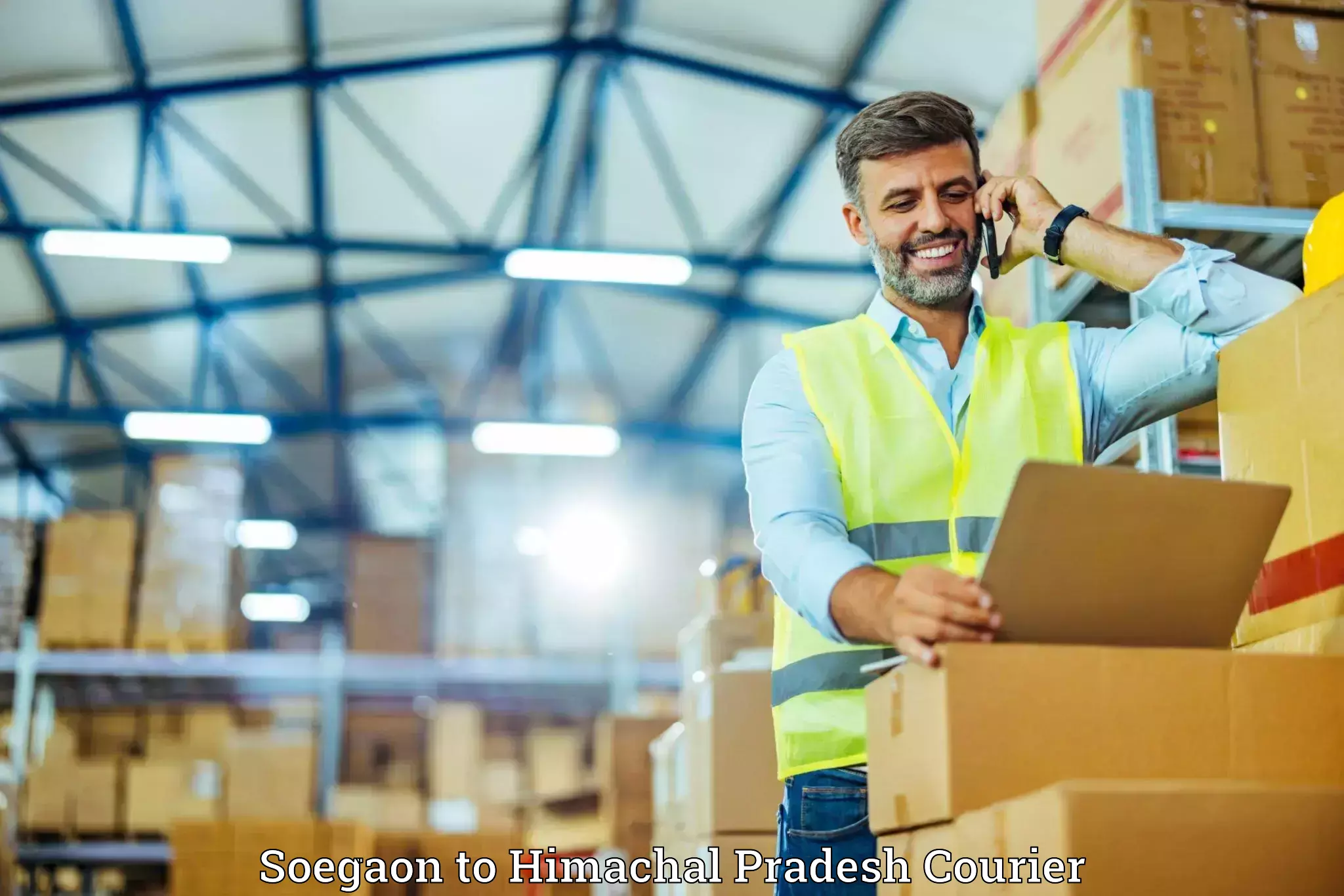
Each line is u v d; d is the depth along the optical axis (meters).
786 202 8.47
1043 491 1.33
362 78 7.50
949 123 1.77
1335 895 1.21
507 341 10.30
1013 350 1.81
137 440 11.41
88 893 7.50
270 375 10.41
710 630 3.52
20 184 8.11
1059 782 1.33
